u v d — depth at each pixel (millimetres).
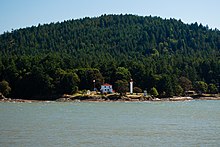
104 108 131875
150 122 85438
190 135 64438
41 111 113688
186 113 113250
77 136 61938
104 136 62438
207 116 103125
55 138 59531
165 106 150125
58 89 194500
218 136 63406
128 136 62781
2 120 83750
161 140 59062
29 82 197000
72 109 124750
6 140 56844
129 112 114312
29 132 65375
